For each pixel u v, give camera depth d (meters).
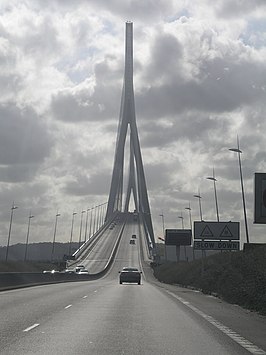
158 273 114.00
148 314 23.97
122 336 16.66
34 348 14.05
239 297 31.98
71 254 165.50
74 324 19.59
